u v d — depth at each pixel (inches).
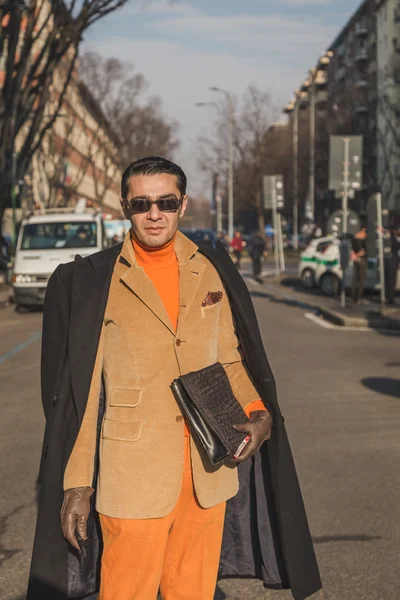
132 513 112.2
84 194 3548.2
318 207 3590.1
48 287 120.3
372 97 3112.7
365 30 4037.9
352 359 518.9
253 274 1595.7
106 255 120.1
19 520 220.2
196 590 119.0
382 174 3575.3
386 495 240.1
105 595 114.6
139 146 2947.8
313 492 243.0
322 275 1082.1
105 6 1026.7
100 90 2449.6
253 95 3011.8
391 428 326.0
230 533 129.0
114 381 115.3
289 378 445.1
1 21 1019.3
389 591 173.5
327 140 3171.8
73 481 112.7
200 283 119.0
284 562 125.7
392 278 919.0
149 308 115.2
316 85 4859.7
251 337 120.8
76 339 114.3
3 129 1061.8
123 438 113.0
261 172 3053.6
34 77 1090.7
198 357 116.4
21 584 179.3
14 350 569.3
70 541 111.7
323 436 313.1
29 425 334.0
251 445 116.6
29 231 892.6
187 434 116.4
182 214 122.0
